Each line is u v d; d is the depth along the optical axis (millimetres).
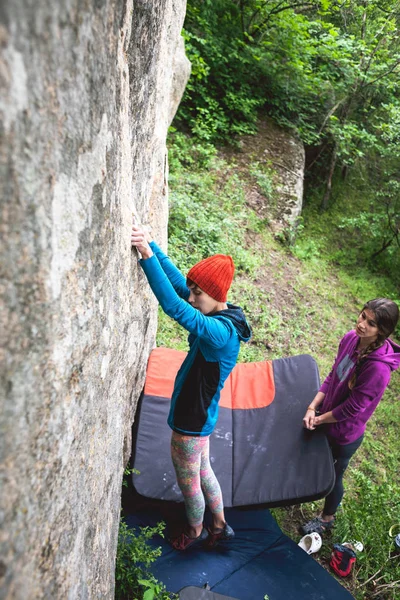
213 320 1913
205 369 2051
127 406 2543
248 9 7863
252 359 4676
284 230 6648
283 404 3051
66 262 829
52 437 817
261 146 7617
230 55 7430
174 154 6562
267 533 2750
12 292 623
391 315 2383
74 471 984
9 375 630
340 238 8195
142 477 2600
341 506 3436
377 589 2965
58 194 759
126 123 1487
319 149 8891
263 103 7996
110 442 1464
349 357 2656
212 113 7527
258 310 5297
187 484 2246
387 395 5219
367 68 8148
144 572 2236
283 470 2709
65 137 766
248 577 2434
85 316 979
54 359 802
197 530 2463
